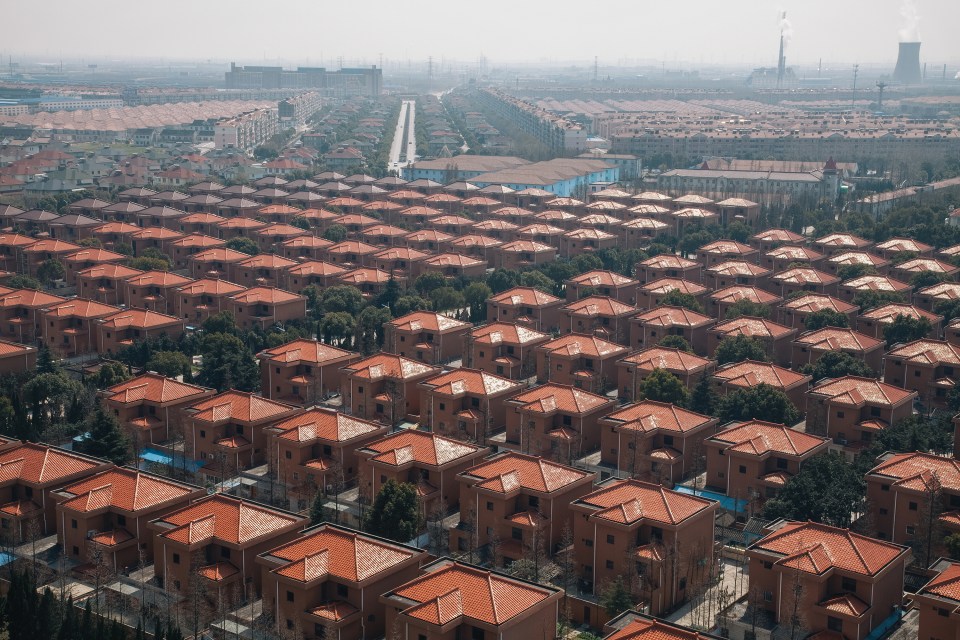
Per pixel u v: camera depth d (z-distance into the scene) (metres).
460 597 149.12
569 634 163.50
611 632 153.12
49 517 191.25
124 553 178.50
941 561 170.25
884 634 160.12
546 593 151.00
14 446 199.50
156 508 181.38
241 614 165.12
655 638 137.50
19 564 179.12
